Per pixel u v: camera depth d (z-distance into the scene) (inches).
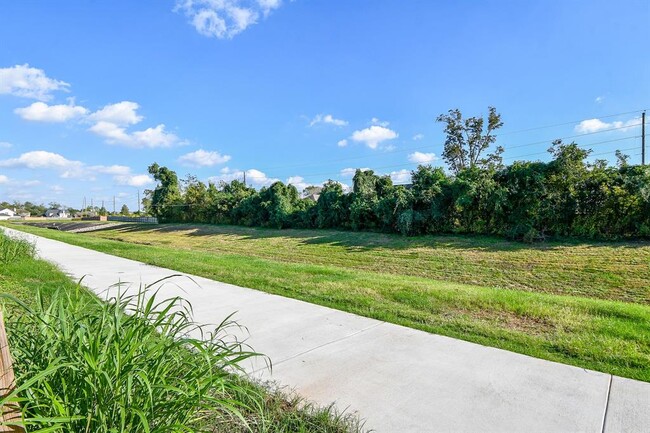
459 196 558.9
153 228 1213.7
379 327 154.4
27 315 82.7
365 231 707.4
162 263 325.7
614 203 436.8
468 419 87.7
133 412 56.6
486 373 111.6
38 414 58.1
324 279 248.4
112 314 78.8
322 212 807.7
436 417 88.4
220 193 1245.1
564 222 476.4
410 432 82.4
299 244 646.5
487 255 438.9
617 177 444.8
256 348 132.0
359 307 182.9
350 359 122.3
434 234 594.6
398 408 92.3
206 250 622.2
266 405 91.7
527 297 194.2
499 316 166.4
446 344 135.0
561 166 476.4
